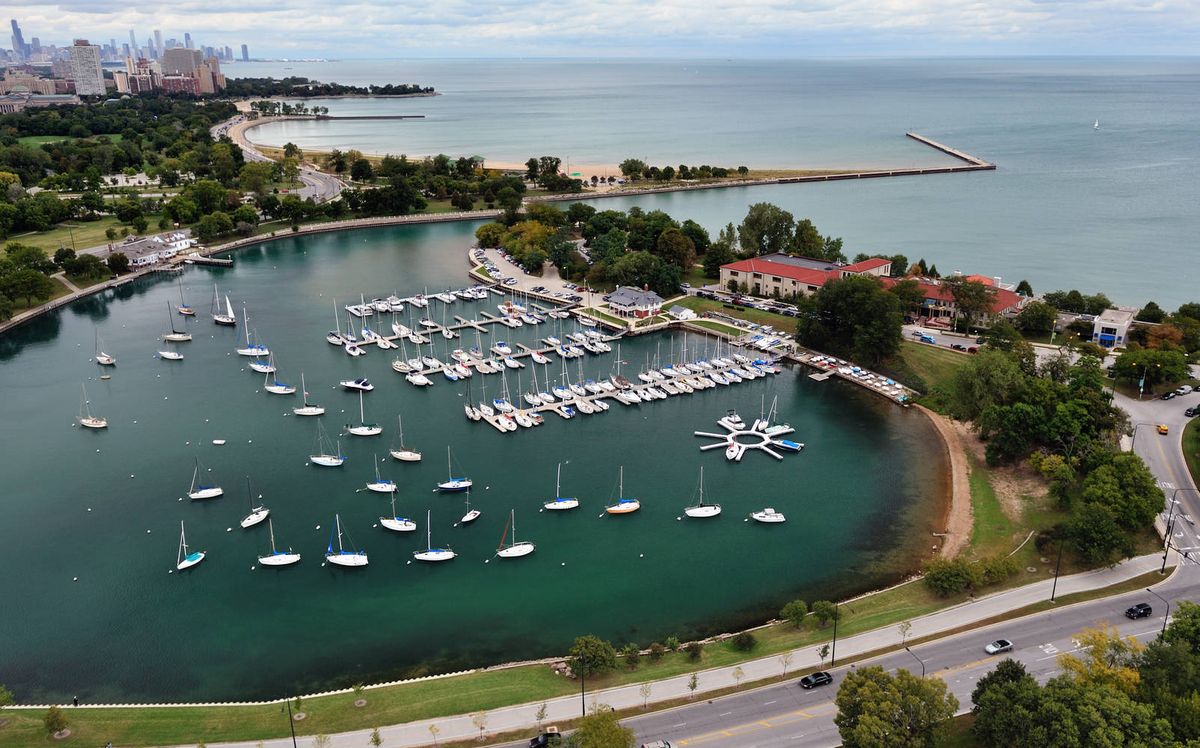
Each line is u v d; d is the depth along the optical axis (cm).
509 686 11612
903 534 16138
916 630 12569
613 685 11569
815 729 10488
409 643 13150
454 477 18375
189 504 17300
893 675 11438
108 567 15138
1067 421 17238
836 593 14325
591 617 13775
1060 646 11962
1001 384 18850
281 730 10788
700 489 17988
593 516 16925
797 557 15475
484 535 16212
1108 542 13612
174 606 14062
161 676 12400
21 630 13450
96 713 11212
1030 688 9788
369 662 12700
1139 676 10219
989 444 18762
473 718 10575
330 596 14362
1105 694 9506
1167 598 13012
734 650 12350
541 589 14562
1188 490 16175
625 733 9494
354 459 19250
